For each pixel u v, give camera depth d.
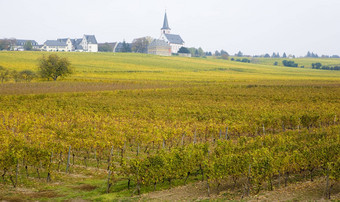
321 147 25.02
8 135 34.06
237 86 93.38
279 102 66.06
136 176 23.86
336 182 22.11
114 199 22.80
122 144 32.59
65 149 30.53
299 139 31.80
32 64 131.75
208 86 93.12
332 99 68.12
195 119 47.19
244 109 54.41
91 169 30.27
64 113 50.53
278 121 43.62
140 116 48.75
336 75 162.38
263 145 29.55
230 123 42.94
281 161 22.19
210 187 24.08
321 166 24.89
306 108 55.91
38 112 51.19
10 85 86.06
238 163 22.42
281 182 24.09
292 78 133.25
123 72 128.62
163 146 35.91
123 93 79.12
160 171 23.77
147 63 168.50
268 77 136.00
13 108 53.00
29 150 26.84
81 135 34.72
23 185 25.62
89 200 22.80
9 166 25.14
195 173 28.09
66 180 27.34
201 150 26.33
